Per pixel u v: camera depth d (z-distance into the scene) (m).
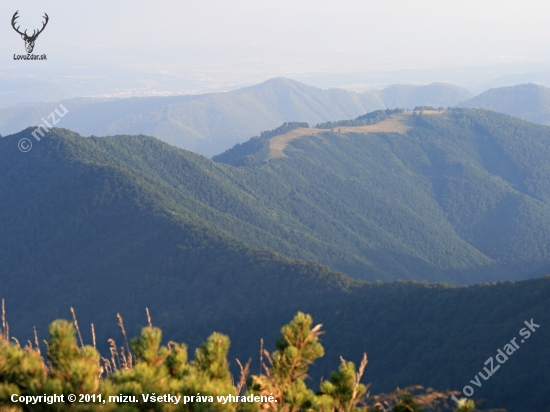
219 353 5.17
